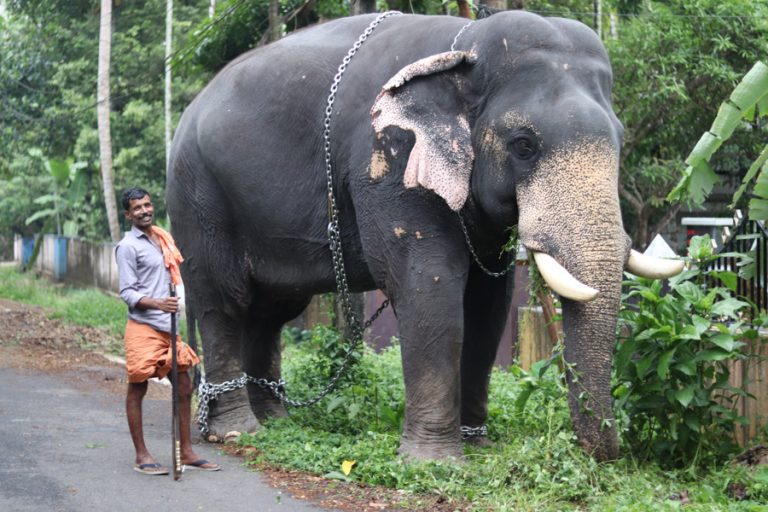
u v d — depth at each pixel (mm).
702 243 6547
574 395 5566
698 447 6199
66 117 22188
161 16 20266
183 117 7762
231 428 7316
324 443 6820
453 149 5906
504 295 6801
